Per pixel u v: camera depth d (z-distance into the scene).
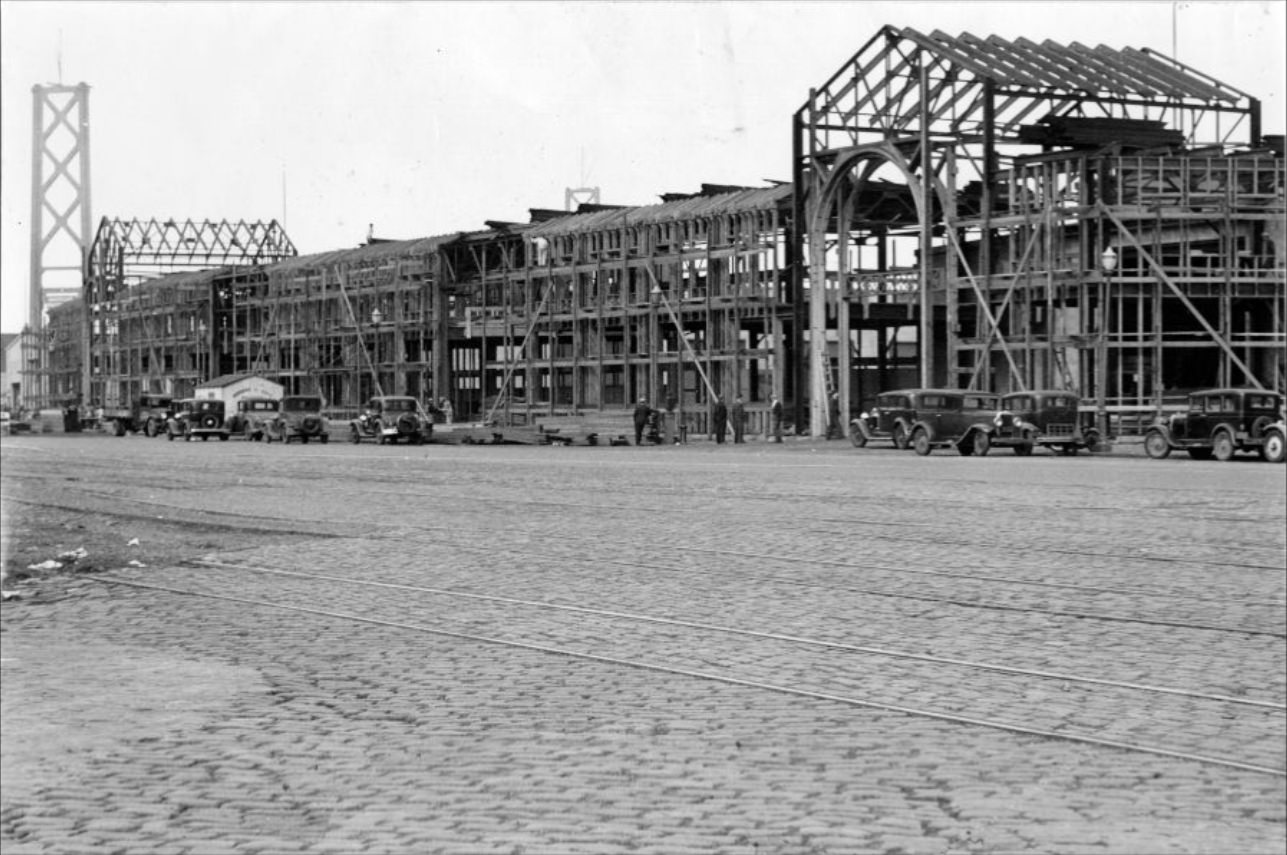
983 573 14.80
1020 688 9.36
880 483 29.69
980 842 6.27
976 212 60.00
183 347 96.31
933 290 60.28
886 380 67.56
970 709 8.79
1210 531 18.77
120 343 102.00
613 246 67.75
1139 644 10.83
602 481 31.36
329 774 7.59
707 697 9.25
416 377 80.69
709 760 7.68
